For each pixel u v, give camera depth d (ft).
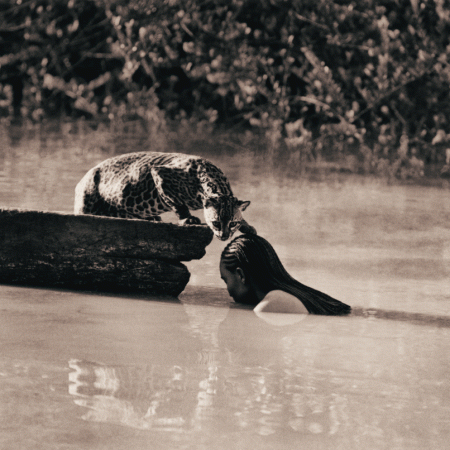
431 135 223.10
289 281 67.82
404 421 39.04
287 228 98.12
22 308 59.93
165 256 68.18
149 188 73.36
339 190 134.82
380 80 217.15
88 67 280.51
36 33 265.34
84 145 188.85
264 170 158.51
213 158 174.70
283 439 36.35
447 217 110.63
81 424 37.01
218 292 70.64
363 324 59.77
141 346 50.44
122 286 68.59
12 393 40.52
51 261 68.44
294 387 43.55
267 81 254.47
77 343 50.34
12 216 68.44
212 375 44.98
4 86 279.90
